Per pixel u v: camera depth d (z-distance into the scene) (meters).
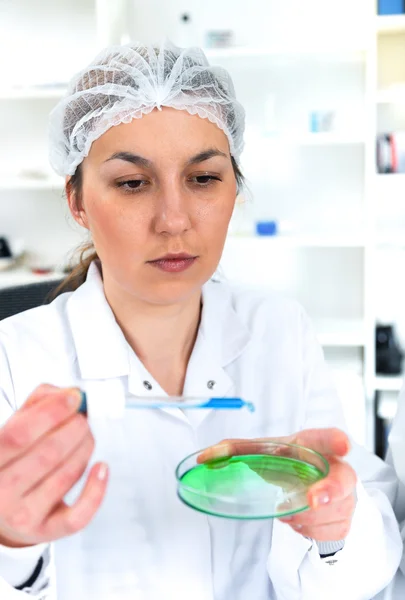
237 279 3.29
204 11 3.07
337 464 0.69
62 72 3.13
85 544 1.00
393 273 3.17
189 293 0.94
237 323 1.18
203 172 0.93
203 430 1.09
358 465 1.11
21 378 1.08
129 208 0.90
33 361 1.09
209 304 1.14
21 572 0.71
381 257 3.17
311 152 3.14
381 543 0.90
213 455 0.73
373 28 2.73
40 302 1.67
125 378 1.06
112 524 1.01
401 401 1.17
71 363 1.09
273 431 1.14
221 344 1.16
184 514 1.01
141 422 1.04
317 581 0.88
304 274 3.27
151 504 1.02
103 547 1.00
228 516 0.64
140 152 0.89
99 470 0.62
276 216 3.21
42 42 3.12
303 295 3.28
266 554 1.04
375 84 2.75
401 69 3.04
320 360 1.25
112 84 0.95
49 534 0.62
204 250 0.93
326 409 1.19
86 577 1.00
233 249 3.28
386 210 3.14
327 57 3.04
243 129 1.14
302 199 3.18
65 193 1.13
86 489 0.62
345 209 3.17
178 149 0.90
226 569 1.03
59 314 1.14
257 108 3.12
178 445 1.04
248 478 0.69
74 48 3.12
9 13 3.11
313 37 3.05
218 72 1.04
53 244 3.28
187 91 0.95
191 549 1.00
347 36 3.02
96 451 1.03
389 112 3.05
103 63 1.01
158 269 0.92
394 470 1.13
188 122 0.91
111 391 0.63
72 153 1.00
